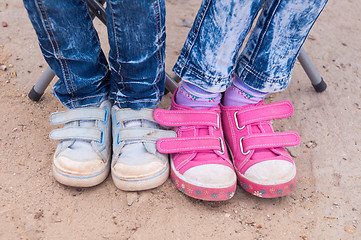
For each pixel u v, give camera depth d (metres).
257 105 1.40
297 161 1.50
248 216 1.27
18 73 1.75
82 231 1.16
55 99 1.66
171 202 1.28
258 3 1.11
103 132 1.31
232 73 1.28
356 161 1.51
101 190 1.29
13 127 1.49
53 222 1.18
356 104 1.80
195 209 1.27
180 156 1.30
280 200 1.33
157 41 1.14
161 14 1.09
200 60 1.22
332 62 2.04
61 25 1.09
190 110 1.35
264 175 1.24
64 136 1.26
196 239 1.17
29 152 1.40
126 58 1.15
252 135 1.31
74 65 1.21
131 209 1.24
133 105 1.31
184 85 1.35
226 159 1.30
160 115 1.32
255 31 1.23
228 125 1.40
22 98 1.63
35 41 1.95
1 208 1.19
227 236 1.19
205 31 1.16
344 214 1.30
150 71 1.21
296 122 1.68
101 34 2.05
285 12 1.12
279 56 1.23
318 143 1.58
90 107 1.33
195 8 2.38
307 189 1.38
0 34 1.96
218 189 1.20
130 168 1.23
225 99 1.43
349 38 2.24
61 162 1.22
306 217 1.28
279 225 1.25
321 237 1.22
